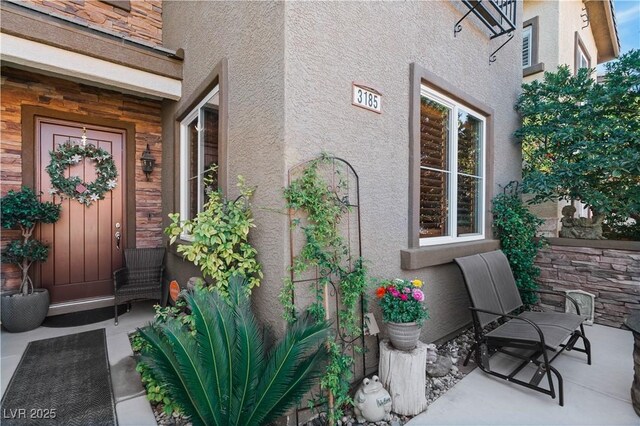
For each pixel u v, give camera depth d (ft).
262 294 6.89
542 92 14.02
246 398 5.18
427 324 9.53
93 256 13.10
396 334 6.96
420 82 9.30
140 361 5.73
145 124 14.25
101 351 9.05
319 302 6.57
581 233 13.41
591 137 12.90
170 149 13.35
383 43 8.25
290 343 5.37
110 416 6.32
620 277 11.52
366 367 7.75
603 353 9.46
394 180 8.57
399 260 8.69
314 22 6.73
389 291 7.24
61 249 12.40
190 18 11.33
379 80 8.14
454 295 10.62
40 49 9.45
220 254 6.98
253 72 7.25
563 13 18.56
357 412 6.44
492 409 6.78
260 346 5.69
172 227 7.23
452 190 11.03
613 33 25.45
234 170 8.11
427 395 7.34
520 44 14.87
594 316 12.03
